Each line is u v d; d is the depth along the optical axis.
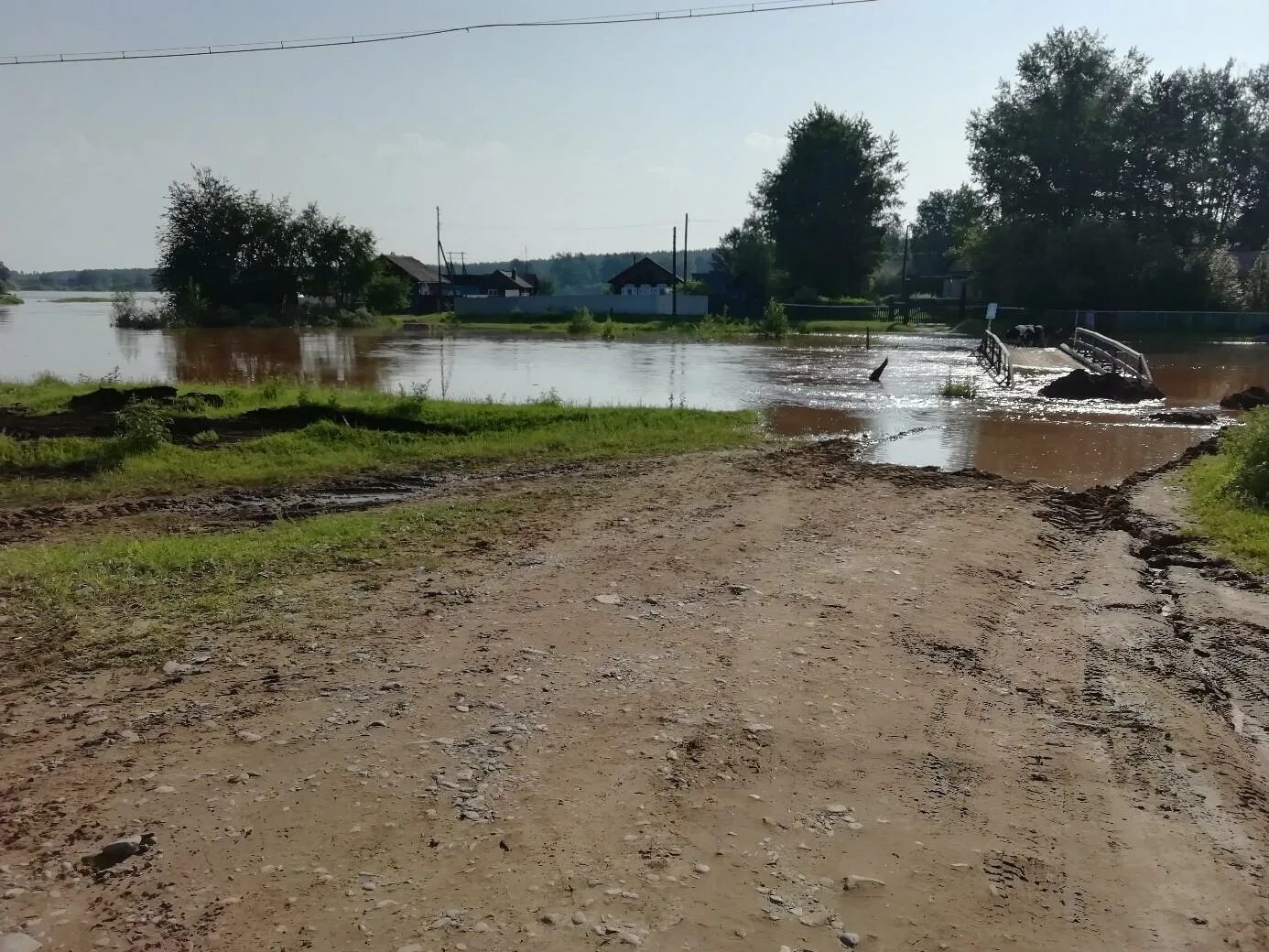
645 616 6.48
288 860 3.73
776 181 75.12
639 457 13.12
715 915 3.49
